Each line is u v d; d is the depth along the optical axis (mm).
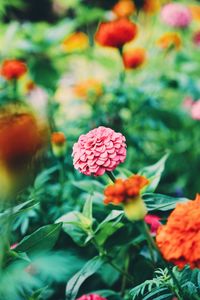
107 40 978
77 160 611
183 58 1364
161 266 668
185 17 1396
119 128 1044
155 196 627
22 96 1030
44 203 812
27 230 772
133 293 583
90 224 635
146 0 1562
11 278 514
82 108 1181
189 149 1208
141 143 1099
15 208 544
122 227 658
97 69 1459
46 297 711
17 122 453
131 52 1146
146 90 1136
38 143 465
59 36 1232
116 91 1070
